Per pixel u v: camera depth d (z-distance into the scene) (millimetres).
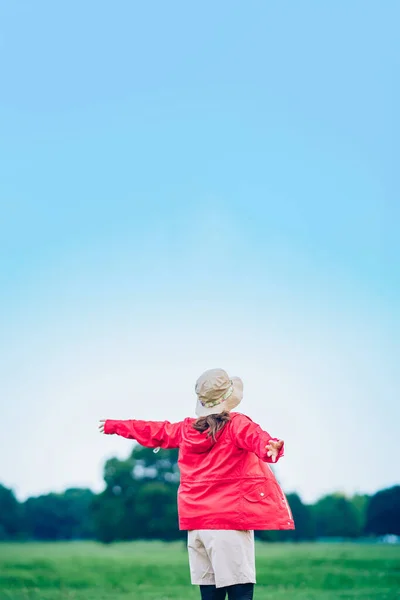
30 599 11461
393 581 14422
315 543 54688
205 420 5344
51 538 71125
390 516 61469
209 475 5305
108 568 20438
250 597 5230
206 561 5383
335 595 11758
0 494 71688
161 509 60875
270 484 5305
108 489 62281
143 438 5676
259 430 5113
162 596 11727
